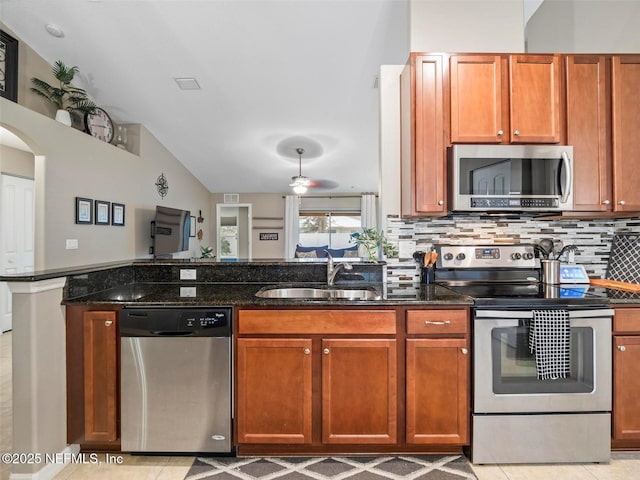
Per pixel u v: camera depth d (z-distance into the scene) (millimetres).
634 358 1793
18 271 4305
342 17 2793
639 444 1871
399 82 2379
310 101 4082
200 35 3029
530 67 2023
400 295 1896
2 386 2705
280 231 7805
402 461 1815
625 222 2330
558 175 1993
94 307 1824
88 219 3562
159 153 5164
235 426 1802
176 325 1762
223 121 4562
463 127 2020
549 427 1776
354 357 1789
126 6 2760
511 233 2414
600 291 1993
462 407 1783
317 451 1854
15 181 4262
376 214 7762
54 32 3068
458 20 2268
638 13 2039
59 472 1741
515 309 1772
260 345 1782
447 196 2035
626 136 2031
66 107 3658
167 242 5070
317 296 2270
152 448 1795
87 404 1815
